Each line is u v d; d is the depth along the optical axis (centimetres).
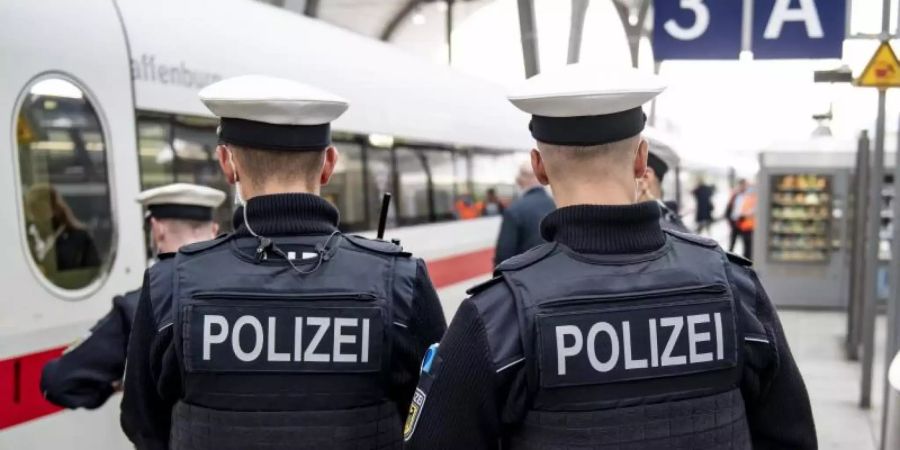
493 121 848
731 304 133
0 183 283
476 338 130
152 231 268
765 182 949
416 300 164
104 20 340
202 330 152
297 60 487
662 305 130
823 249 947
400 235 629
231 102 159
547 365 125
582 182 138
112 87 338
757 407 144
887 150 903
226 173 174
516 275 133
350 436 154
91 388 240
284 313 153
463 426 131
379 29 1959
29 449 290
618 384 126
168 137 372
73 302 312
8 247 285
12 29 295
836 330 826
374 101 593
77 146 320
